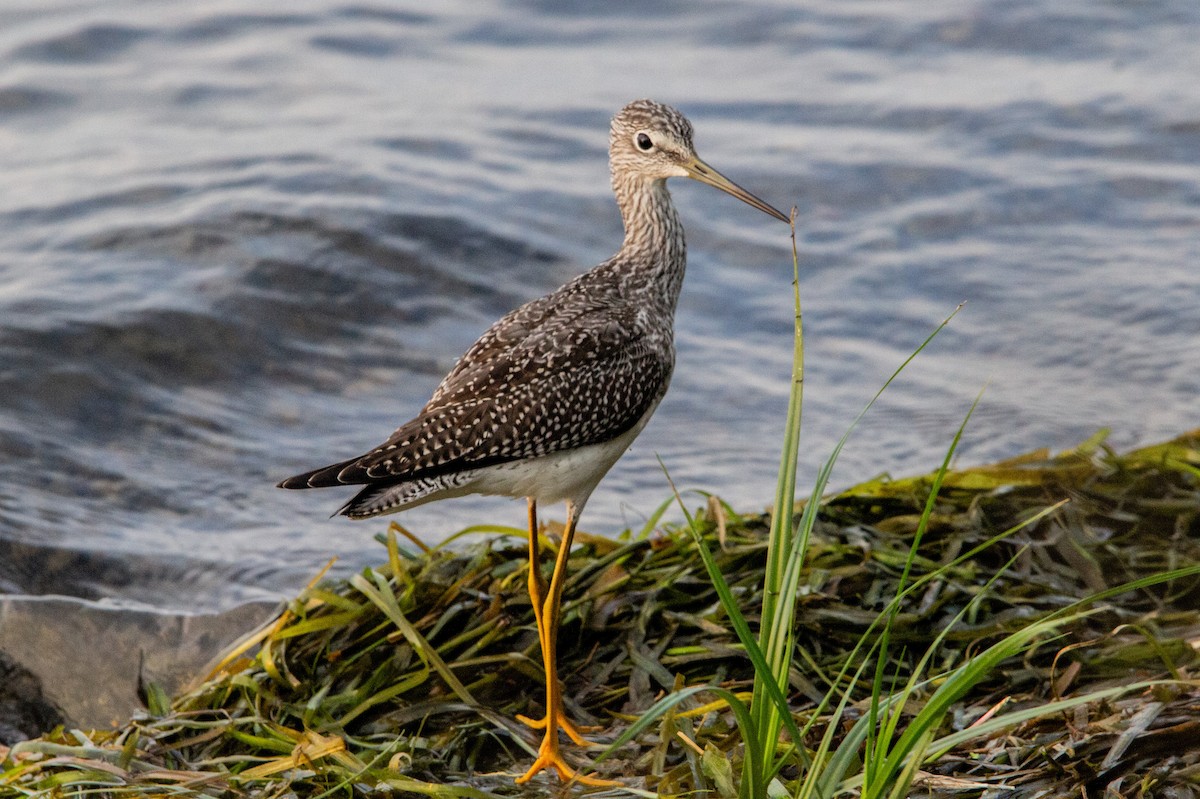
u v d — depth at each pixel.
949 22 20.42
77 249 15.27
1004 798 6.78
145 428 13.23
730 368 14.20
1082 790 6.75
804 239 16.16
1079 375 13.80
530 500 8.86
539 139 17.88
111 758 7.70
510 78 19.50
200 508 12.30
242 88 19.00
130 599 11.05
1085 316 14.70
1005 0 20.72
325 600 8.76
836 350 14.47
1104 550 9.52
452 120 18.23
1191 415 12.93
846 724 7.54
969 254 15.86
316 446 13.12
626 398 8.83
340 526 12.20
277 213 15.73
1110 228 16.23
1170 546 9.61
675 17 21.06
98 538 11.77
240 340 14.28
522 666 8.50
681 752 7.64
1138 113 17.95
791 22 20.70
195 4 21.14
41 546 11.54
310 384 13.95
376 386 13.98
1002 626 8.34
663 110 9.75
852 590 8.78
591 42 20.61
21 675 9.89
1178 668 7.89
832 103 18.67
